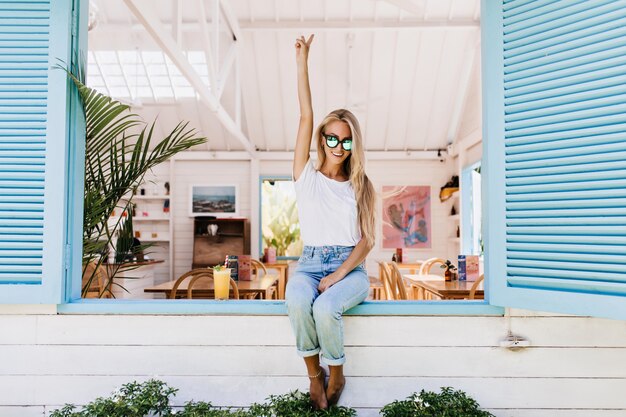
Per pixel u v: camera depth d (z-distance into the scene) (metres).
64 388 2.06
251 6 6.52
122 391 1.89
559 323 2.04
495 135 1.99
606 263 1.72
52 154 2.04
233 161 8.51
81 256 2.19
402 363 2.04
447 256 8.34
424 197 8.42
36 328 2.08
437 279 4.49
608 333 2.03
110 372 2.07
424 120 8.02
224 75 5.77
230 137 8.27
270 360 2.06
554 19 1.86
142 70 7.38
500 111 1.98
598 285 1.71
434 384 2.04
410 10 4.96
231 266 4.27
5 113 2.05
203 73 7.45
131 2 2.93
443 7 6.54
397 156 8.38
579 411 2.02
